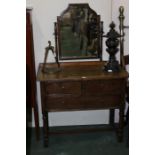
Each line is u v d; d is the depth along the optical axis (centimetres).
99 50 271
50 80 228
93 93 239
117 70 247
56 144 264
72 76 234
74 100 239
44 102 237
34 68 254
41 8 258
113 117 287
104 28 268
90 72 246
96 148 256
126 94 266
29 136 269
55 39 263
